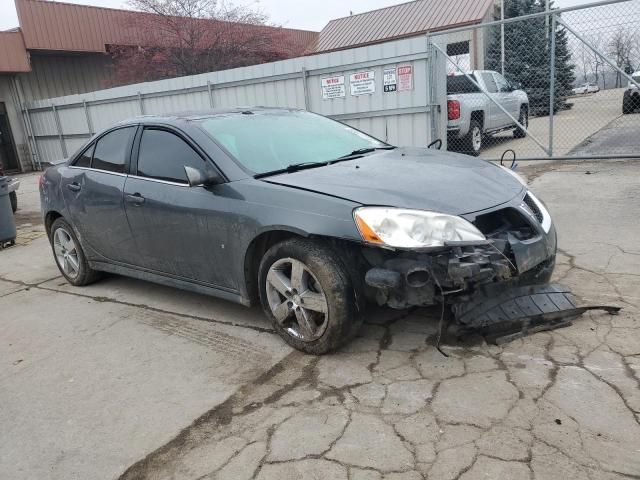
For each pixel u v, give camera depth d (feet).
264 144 13.12
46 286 17.89
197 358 11.63
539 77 43.09
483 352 10.52
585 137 38.19
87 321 14.39
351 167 12.19
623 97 34.78
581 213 19.42
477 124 35.32
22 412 10.25
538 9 83.46
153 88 43.42
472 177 11.65
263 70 35.83
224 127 13.34
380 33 78.43
